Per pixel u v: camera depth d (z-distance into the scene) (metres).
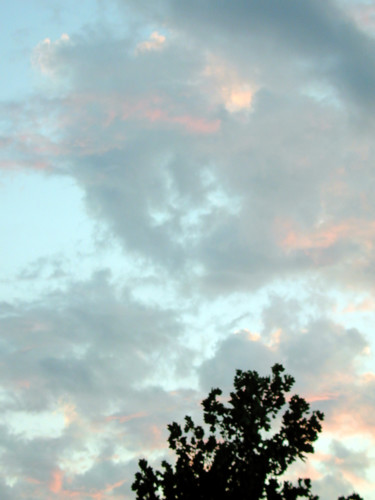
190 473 21.61
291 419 22.94
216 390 23.83
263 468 21.69
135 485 21.95
